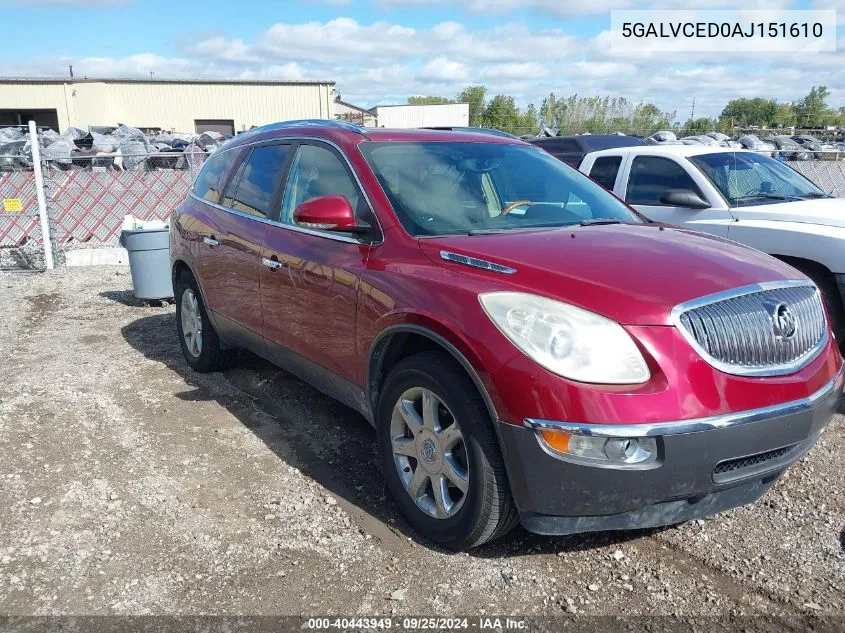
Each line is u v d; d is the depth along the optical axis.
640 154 7.31
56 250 11.08
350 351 3.60
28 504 3.56
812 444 3.07
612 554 3.16
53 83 41.88
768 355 2.86
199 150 15.19
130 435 4.42
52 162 14.76
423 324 3.07
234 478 3.87
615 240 3.36
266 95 43.72
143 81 42.53
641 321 2.68
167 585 2.94
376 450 4.23
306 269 3.88
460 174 4.00
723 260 3.15
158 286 7.97
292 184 4.32
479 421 2.86
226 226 4.83
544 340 2.69
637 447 2.62
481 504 2.89
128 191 13.41
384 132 4.20
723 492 2.92
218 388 5.29
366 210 3.66
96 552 3.17
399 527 3.38
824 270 5.70
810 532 3.34
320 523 3.42
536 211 3.94
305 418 4.71
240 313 4.70
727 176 6.77
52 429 4.51
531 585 2.94
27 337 6.84
